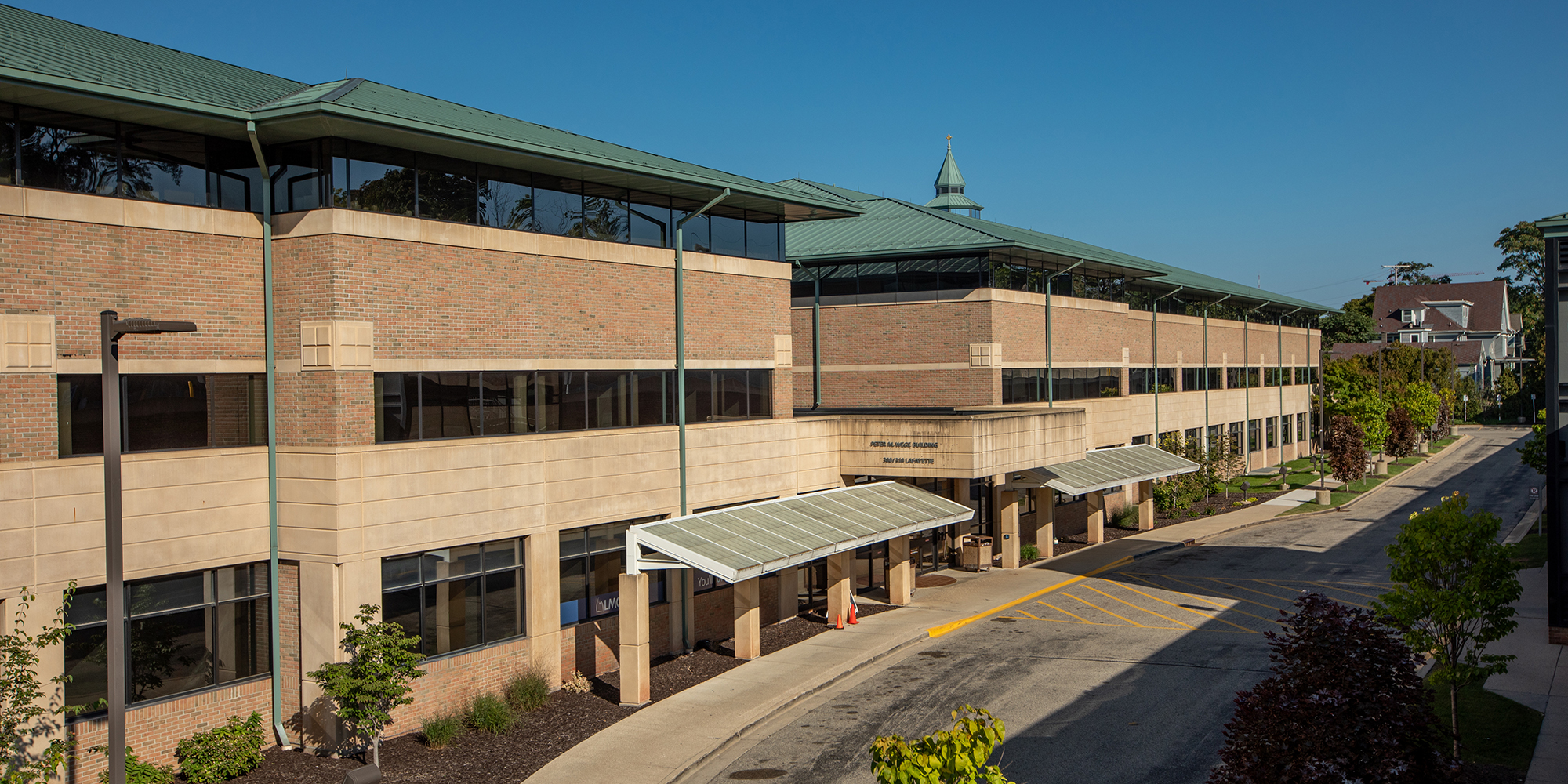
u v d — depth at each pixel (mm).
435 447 20328
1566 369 19906
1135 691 22266
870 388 42406
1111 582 34781
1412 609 17812
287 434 19391
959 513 30906
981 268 40250
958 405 40562
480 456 21125
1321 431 57250
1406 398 82938
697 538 23078
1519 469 70875
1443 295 146250
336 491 18781
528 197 22672
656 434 25312
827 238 44344
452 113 23016
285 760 18672
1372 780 12820
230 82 21641
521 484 21969
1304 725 13461
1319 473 67938
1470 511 50375
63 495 16750
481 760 18625
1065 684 22969
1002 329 40719
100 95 16156
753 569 21953
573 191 23688
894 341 41938
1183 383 59750
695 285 26703
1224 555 40062
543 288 22734
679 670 24219
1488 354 141750
